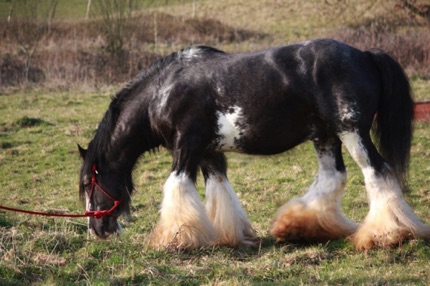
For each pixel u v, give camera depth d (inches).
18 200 431.2
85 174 320.8
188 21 1242.6
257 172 484.7
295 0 1493.6
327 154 306.8
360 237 288.2
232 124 291.6
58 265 276.1
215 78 291.3
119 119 313.7
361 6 1207.6
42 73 895.1
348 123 278.5
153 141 316.2
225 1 1572.3
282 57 286.5
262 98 285.1
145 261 275.6
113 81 866.8
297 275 262.1
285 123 288.5
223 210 310.2
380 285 244.2
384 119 288.2
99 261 283.0
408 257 274.5
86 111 709.3
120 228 327.0
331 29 1135.0
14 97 791.7
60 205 419.5
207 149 300.2
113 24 918.4
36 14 1081.4
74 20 1216.2
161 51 1027.9
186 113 292.8
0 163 533.3
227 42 1168.2
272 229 319.6
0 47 999.6
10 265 268.5
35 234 308.2
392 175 282.0
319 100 281.7
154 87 304.8
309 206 310.2
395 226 279.0
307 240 308.0
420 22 1051.3
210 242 298.4
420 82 767.7
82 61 910.4
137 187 459.2
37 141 594.2
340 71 278.5
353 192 413.1
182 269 269.6
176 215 294.7
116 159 317.4
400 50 844.6
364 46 864.9
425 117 599.2
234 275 262.1
